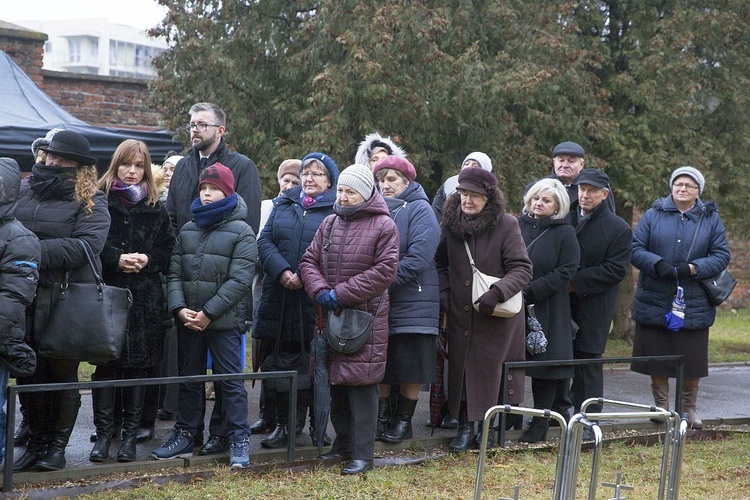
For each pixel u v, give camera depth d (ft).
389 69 33.88
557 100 38.29
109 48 280.51
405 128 35.55
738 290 69.62
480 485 14.61
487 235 20.57
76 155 17.30
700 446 23.36
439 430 23.06
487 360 20.54
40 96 33.53
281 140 35.65
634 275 60.44
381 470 19.17
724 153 40.45
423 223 19.89
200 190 18.81
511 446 21.66
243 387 19.02
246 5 37.01
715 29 39.73
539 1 38.73
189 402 19.16
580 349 22.76
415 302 19.85
